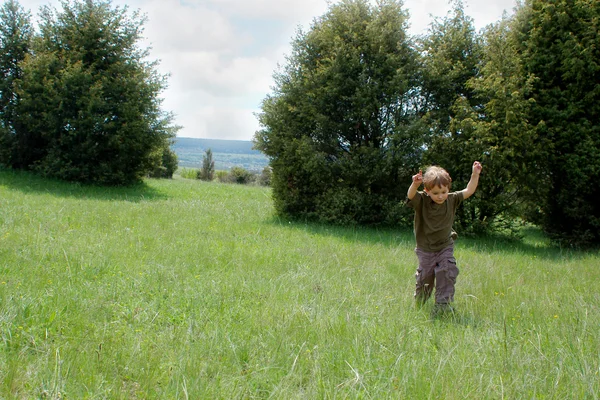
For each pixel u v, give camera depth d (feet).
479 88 43.62
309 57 50.19
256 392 10.14
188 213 44.09
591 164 41.39
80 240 26.35
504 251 37.93
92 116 62.59
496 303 18.43
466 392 10.24
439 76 46.57
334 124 46.47
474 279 23.47
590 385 10.42
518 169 42.98
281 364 11.67
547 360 12.01
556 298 20.10
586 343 13.55
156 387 10.32
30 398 9.26
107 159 67.87
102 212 39.73
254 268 22.75
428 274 17.80
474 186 17.67
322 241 34.63
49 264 20.45
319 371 10.94
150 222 36.24
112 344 12.09
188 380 10.27
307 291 19.07
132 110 64.75
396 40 46.83
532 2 45.39
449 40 49.24
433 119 47.14
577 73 41.75
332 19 48.85
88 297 16.22
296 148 47.39
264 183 160.97
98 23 66.49
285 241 33.06
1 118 69.51
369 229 45.91
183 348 12.05
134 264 21.83
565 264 31.78
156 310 15.60
